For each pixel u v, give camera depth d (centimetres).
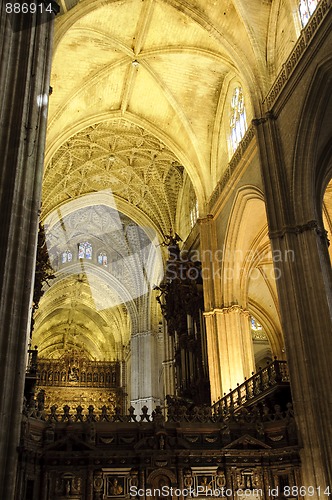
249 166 2228
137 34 2447
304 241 1694
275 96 1959
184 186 3466
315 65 1702
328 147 1834
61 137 2747
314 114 1752
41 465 1391
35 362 1986
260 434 1599
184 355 2705
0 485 1067
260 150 1945
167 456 1491
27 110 1365
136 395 3881
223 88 2661
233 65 2303
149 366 3894
